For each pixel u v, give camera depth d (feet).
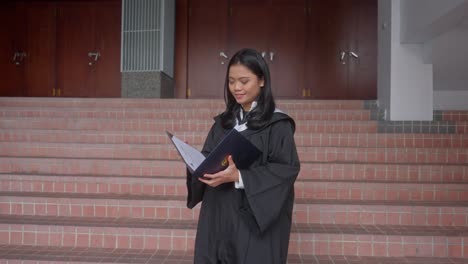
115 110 17.44
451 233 9.20
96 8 27.40
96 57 27.32
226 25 26.32
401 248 9.06
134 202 10.56
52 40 27.61
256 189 4.79
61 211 10.71
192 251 9.35
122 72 23.50
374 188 11.20
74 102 18.40
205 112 17.24
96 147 13.98
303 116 17.24
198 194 5.55
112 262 8.59
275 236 5.15
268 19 26.16
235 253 5.05
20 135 15.10
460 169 12.09
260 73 5.09
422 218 10.05
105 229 9.53
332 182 11.30
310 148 13.71
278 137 5.14
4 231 9.67
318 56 25.93
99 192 11.69
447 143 14.56
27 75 27.78
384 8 17.67
